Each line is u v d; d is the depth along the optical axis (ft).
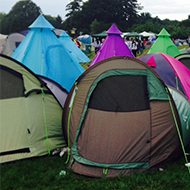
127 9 278.26
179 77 23.76
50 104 17.74
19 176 14.30
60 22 249.75
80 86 16.70
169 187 13.05
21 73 16.84
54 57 27.43
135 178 13.62
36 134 16.93
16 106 16.60
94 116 15.31
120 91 15.62
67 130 16.61
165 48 44.47
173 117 15.51
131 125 14.80
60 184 13.56
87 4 261.44
